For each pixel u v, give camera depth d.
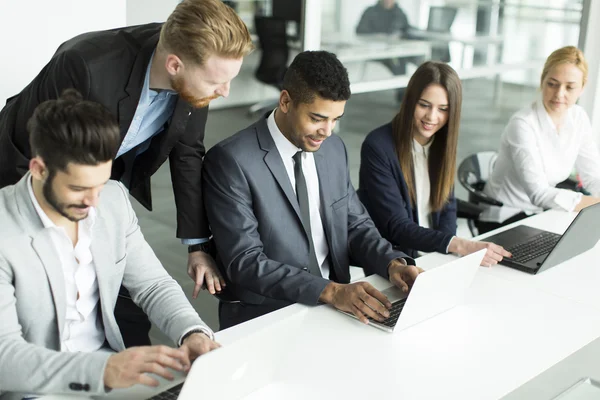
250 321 2.03
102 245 1.78
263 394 1.68
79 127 1.48
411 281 2.26
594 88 5.17
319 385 1.73
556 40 5.30
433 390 1.75
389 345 1.94
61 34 2.79
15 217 1.63
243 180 2.30
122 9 2.96
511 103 5.57
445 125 2.82
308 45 4.27
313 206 2.44
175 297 1.89
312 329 2.01
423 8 4.69
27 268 1.64
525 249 2.62
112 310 1.85
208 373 1.48
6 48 2.67
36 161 1.53
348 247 2.55
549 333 2.06
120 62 2.05
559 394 1.76
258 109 4.46
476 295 2.28
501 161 3.52
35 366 1.54
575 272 2.50
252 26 4.22
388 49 4.63
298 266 2.40
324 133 2.24
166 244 4.04
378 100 4.82
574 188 3.69
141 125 2.23
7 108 2.15
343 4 4.36
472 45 5.02
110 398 1.62
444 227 3.00
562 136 3.49
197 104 2.08
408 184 2.86
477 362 1.89
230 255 2.29
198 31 1.91
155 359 1.55
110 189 1.84
